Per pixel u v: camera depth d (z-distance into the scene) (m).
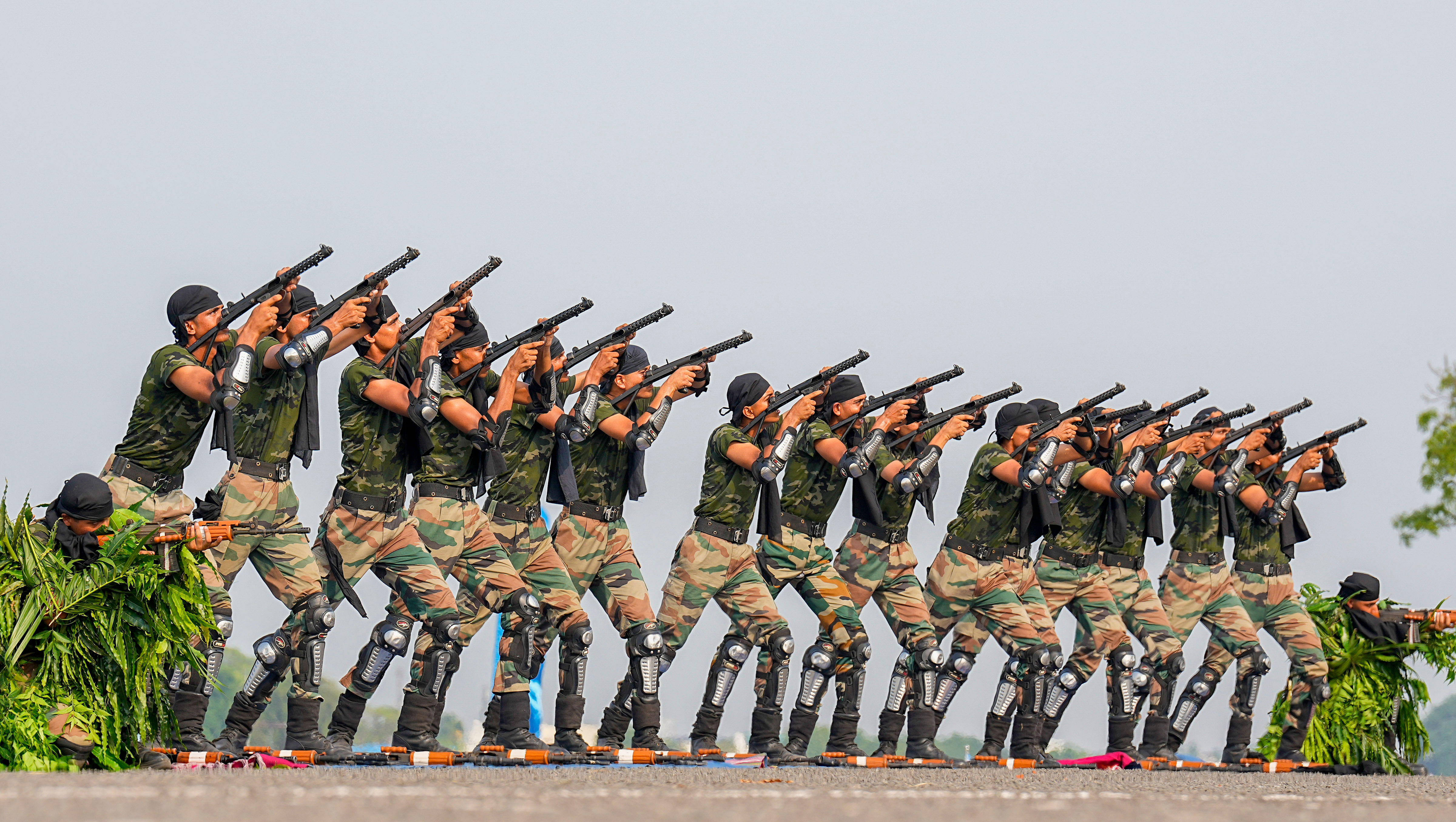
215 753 34.50
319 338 37.09
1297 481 58.41
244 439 37.28
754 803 20.53
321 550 40.03
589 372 44.03
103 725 31.09
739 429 47.50
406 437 40.12
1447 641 56.09
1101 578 54.09
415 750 40.22
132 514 32.91
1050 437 50.84
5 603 30.36
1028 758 51.25
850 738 48.94
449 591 40.41
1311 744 56.41
